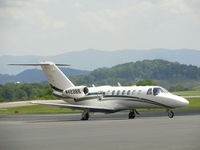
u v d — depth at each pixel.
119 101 60.31
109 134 33.22
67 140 30.05
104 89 62.28
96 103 62.41
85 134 33.91
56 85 65.38
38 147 26.80
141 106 58.62
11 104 132.62
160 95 56.84
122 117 63.38
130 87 60.31
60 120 58.38
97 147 26.00
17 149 26.25
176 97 56.75
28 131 38.62
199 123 42.38
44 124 48.75
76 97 63.72
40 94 194.00
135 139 29.42
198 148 24.77
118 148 25.31
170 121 46.50
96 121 52.69
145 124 42.84
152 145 26.28
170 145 26.11
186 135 31.23
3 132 38.25
